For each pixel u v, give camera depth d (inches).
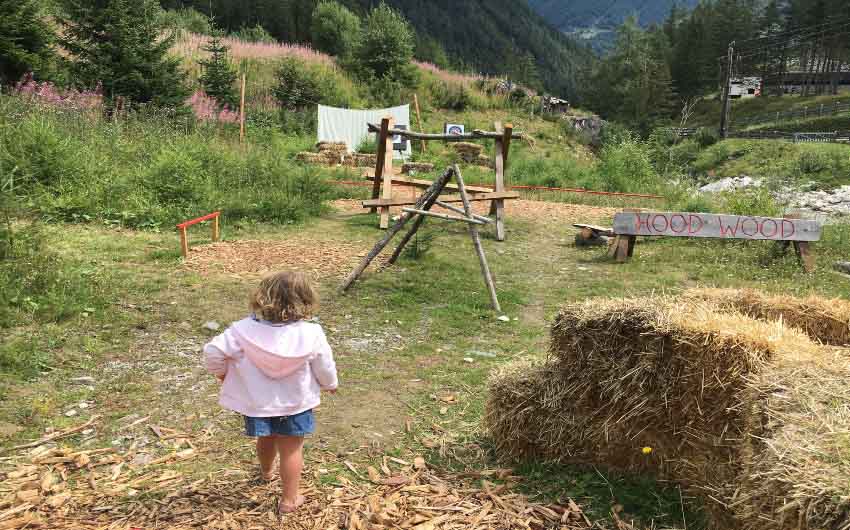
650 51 3841.0
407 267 344.8
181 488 134.6
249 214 448.1
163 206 428.5
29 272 253.9
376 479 141.6
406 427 169.9
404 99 1476.4
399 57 1501.0
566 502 135.2
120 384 188.4
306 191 525.3
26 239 283.0
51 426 161.5
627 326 137.8
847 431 91.7
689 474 131.5
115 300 256.1
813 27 3693.4
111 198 415.2
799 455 89.5
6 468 140.5
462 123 1466.5
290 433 121.6
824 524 79.3
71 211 391.2
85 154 454.0
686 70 4138.8
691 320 130.1
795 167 1469.0
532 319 277.9
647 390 135.6
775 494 89.7
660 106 3489.2
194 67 1179.9
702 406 126.9
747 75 4013.3
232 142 703.7
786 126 2839.6
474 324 265.6
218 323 243.9
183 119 729.6
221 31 1429.6
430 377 206.8
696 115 3794.3
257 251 356.2
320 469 145.3
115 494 131.7
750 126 3097.9
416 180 482.9
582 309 147.0
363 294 294.5
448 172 300.2
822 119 2797.7
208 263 323.6
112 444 154.6
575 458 149.9
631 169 818.2
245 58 1311.5
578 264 385.4
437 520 125.5
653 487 138.6
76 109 579.2
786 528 86.9
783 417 99.7
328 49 1964.8
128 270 298.7
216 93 1034.7
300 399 121.6
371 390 193.9
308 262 341.1
